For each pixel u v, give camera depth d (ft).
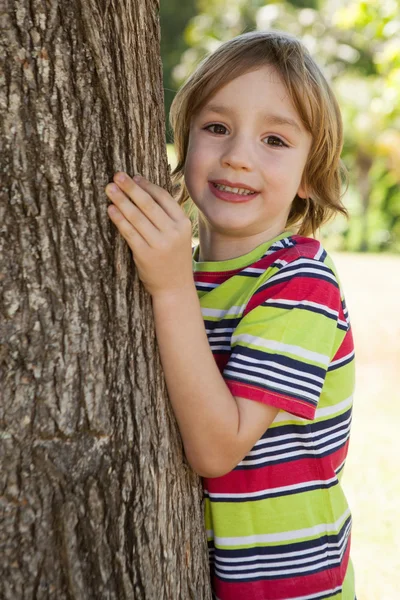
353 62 62.90
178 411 5.06
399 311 34.06
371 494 14.60
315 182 6.68
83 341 4.60
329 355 5.46
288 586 5.51
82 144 4.56
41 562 4.47
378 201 67.36
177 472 5.22
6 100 4.34
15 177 4.39
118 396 4.76
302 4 78.02
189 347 4.99
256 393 5.15
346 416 6.05
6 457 4.40
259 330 5.37
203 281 6.07
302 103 6.00
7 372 4.42
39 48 4.39
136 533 4.82
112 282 4.75
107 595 4.66
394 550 12.37
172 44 85.35
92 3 4.53
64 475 4.51
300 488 5.56
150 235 4.75
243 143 5.90
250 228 6.02
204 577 5.47
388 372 25.27
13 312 4.42
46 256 4.49
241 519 5.55
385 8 22.25
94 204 4.64
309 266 5.67
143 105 4.96
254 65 5.96
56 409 4.51
